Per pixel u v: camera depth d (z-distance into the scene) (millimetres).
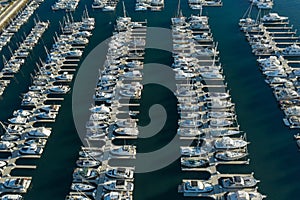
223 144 77875
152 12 134375
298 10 131000
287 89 91625
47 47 117250
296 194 68875
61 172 75125
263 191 69562
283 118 85250
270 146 78562
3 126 83750
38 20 134750
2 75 105250
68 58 110188
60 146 81062
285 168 73812
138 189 71062
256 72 100625
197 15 130625
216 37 117062
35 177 74375
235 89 94875
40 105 92938
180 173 73688
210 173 73250
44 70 105000
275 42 113062
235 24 123938
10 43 121188
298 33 117250
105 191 70312
